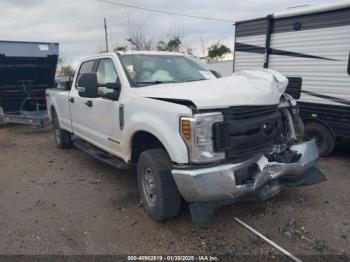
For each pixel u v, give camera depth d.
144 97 3.84
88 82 4.22
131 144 4.17
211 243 3.36
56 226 3.80
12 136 9.48
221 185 3.17
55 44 10.09
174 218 3.86
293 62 6.61
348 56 5.67
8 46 9.16
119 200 4.48
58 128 7.39
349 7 5.58
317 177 4.14
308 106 6.42
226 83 3.67
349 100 5.76
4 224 3.87
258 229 3.59
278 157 3.69
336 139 6.41
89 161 6.46
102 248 3.33
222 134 3.20
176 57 5.12
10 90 10.34
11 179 5.51
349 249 3.19
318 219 3.78
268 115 3.64
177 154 3.25
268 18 6.90
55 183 5.24
